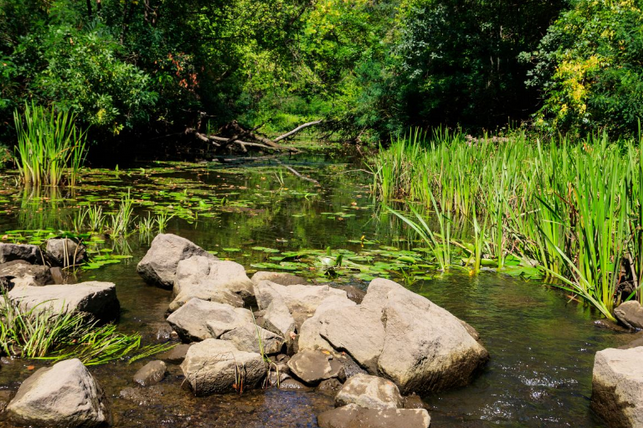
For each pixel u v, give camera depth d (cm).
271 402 290
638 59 1259
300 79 2639
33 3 1355
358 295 447
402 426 258
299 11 2292
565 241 522
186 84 1809
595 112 1291
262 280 446
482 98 2203
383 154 1190
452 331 325
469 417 281
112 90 1300
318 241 658
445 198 908
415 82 2383
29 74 1241
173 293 445
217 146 2134
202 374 291
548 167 600
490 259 590
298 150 2334
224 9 1964
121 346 348
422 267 564
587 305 458
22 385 277
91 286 388
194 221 751
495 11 2214
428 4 2345
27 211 755
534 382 319
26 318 350
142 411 274
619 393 273
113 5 1611
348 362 325
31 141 1003
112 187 1020
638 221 450
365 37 3109
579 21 1450
